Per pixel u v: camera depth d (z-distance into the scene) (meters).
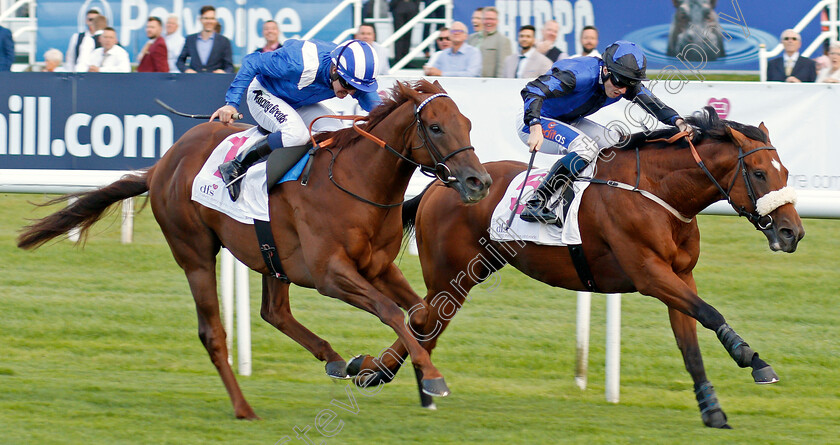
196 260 8.20
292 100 7.83
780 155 10.65
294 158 7.57
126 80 11.42
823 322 11.36
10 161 11.65
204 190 7.95
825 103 10.51
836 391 9.29
